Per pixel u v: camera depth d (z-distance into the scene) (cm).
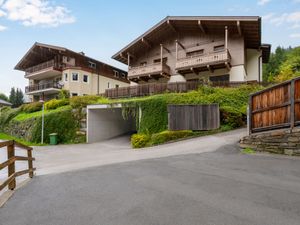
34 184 559
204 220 326
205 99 1468
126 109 1641
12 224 337
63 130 1880
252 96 897
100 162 870
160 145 1244
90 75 3231
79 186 522
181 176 562
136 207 382
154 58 2552
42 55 3369
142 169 663
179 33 2339
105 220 339
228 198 405
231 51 2016
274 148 757
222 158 750
